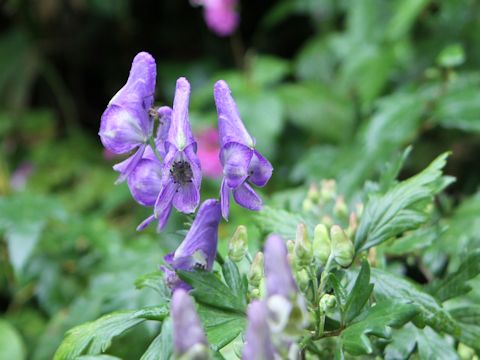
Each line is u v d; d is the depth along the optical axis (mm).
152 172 264
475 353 299
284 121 719
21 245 462
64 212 491
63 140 862
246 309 250
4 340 490
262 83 725
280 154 723
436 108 451
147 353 241
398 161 304
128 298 389
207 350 201
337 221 319
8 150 830
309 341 259
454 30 627
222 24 754
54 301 495
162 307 250
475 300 323
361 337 232
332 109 697
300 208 373
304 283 252
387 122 456
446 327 255
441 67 492
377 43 662
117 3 878
